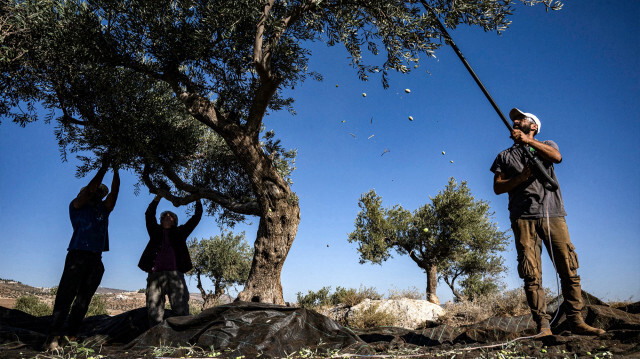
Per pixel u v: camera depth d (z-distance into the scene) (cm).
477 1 513
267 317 358
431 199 1886
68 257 427
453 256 1839
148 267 486
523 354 254
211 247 2297
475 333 367
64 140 721
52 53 609
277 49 639
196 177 862
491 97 348
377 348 308
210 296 2200
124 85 673
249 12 548
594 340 263
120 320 494
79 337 485
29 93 638
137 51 634
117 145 661
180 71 709
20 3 581
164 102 773
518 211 325
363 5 589
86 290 437
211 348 312
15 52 583
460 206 1780
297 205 704
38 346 407
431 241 1803
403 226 1831
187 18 614
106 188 475
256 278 677
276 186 683
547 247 311
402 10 555
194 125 836
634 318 325
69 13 592
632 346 238
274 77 621
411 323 1037
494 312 855
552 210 311
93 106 674
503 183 333
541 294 308
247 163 669
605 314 330
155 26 589
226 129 649
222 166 867
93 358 291
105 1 584
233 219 902
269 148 834
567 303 299
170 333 357
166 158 768
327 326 361
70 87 662
